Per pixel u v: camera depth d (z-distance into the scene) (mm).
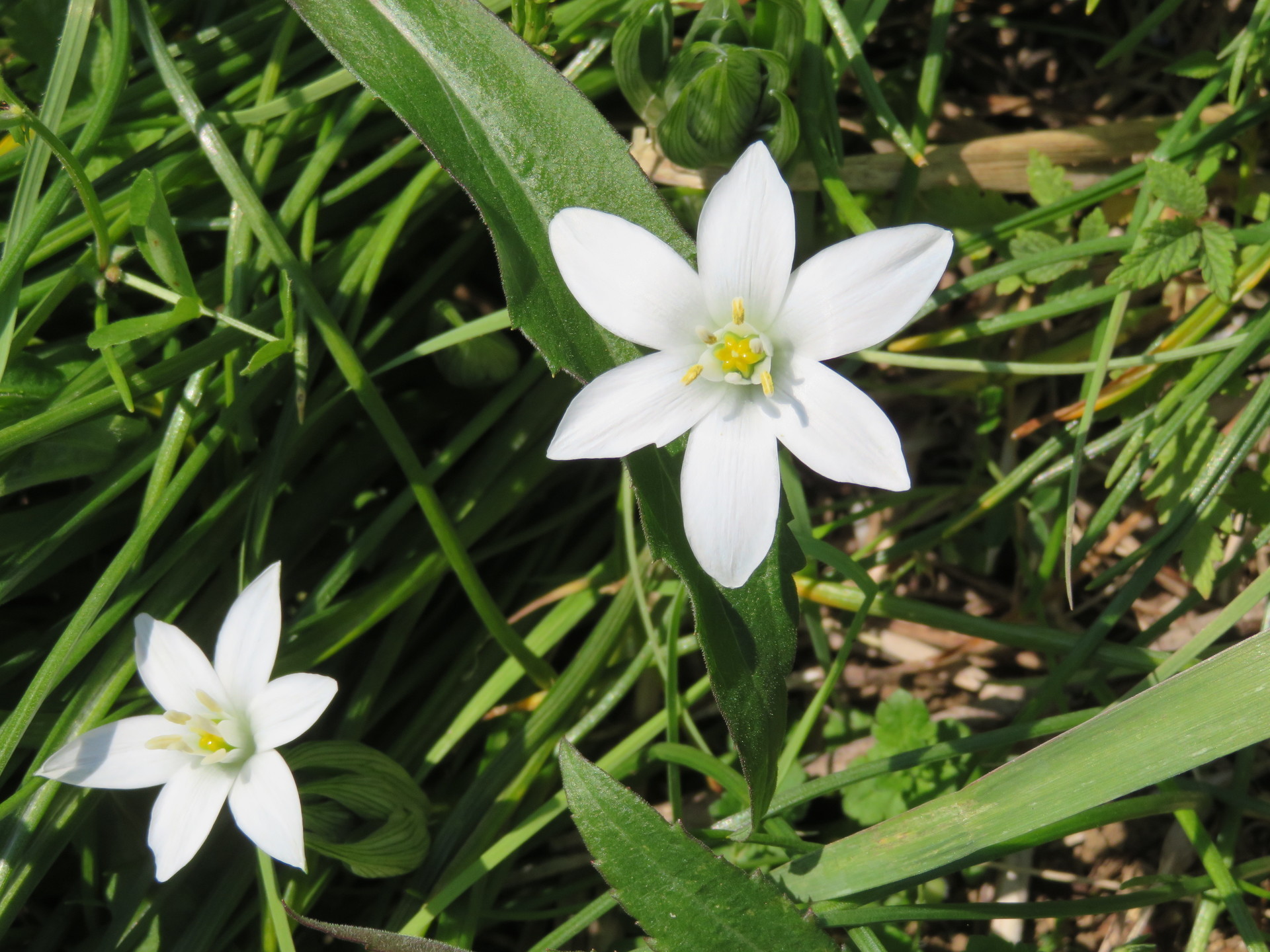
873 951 376
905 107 427
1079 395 425
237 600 368
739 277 354
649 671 416
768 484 352
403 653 416
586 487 427
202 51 409
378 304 426
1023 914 377
